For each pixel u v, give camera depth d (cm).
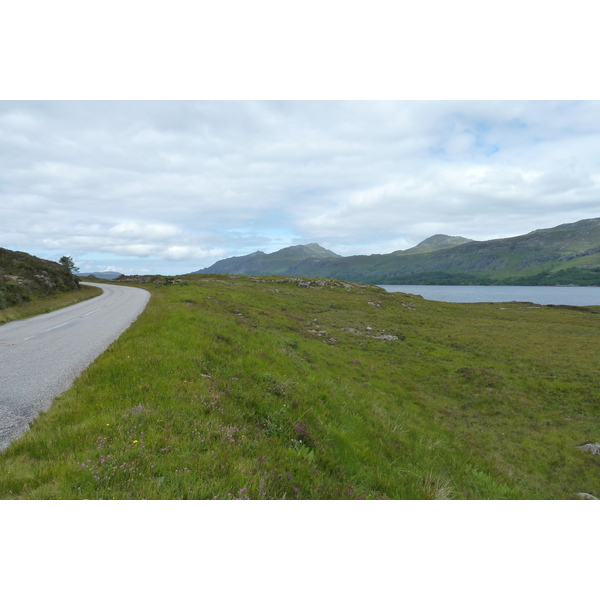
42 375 1073
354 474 760
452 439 1625
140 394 822
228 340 1662
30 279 4578
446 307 6831
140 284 7338
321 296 6341
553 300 17375
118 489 477
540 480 1432
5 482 486
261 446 689
